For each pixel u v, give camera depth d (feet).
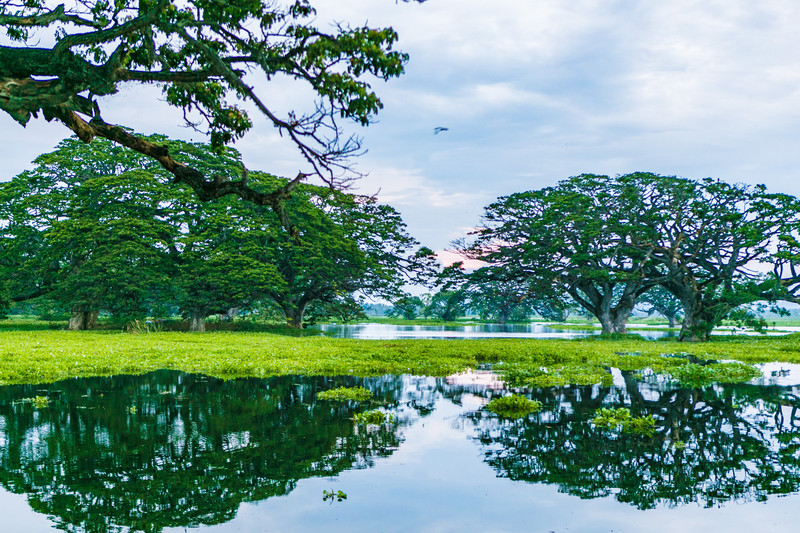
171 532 17.42
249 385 47.37
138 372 54.65
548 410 37.50
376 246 175.94
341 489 21.56
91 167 152.25
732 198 135.54
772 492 21.66
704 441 29.37
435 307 366.02
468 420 34.14
